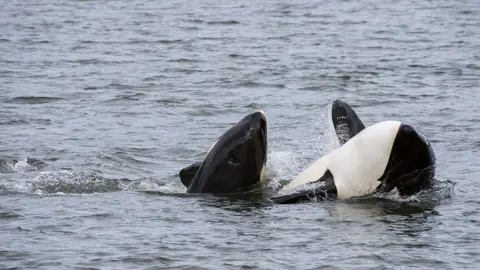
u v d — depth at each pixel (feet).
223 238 167.53
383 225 175.01
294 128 263.70
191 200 193.36
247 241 165.89
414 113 283.18
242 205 189.47
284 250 161.27
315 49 426.10
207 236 168.55
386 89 325.21
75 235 168.66
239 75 355.56
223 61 391.86
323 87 330.54
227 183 200.13
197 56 406.21
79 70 368.27
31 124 266.98
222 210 185.47
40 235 168.45
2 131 257.14
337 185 193.88
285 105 298.97
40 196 195.52
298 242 165.27
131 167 222.07
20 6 603.67
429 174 194.70
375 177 193.16
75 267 153.17
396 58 395.55
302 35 474.90
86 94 316.40
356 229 172.65
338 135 205.67
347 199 192.75
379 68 369.71
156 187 205.36
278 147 239.30
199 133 258.57
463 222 176.35
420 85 332.60
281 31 490.49
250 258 157.38
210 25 517.14
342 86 332.19
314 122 272.10
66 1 638.12
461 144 239.30
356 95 315.17
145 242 164.96
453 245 163.43
